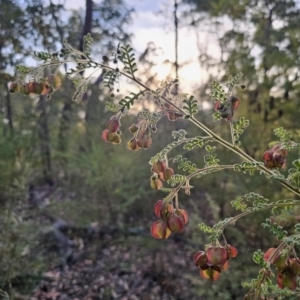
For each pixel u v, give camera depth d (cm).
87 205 536
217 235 90
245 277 312
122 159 522
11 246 322
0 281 303
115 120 118
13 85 137
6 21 734
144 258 462
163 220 103
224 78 444
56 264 427
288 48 420
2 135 434
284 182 101
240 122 109
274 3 437
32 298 354
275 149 111
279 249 85
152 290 398
